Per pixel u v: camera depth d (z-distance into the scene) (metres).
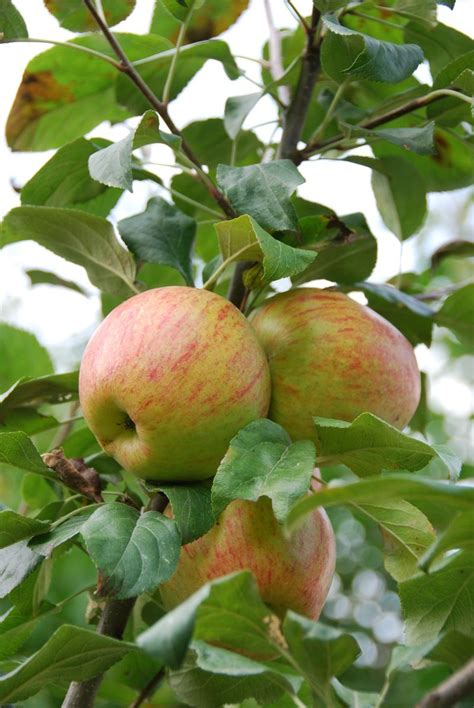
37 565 0.60
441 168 0.78
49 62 0.76
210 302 0.62
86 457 0.72
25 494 0.76
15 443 0.63
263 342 0.65
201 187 0.78
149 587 0.56
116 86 0.77
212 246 0.83
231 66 0.77
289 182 0.63
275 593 0.61
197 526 0.59
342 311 0.65
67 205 0.75
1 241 0.70
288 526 0.50
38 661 0.56
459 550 0.56
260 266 0.66
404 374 0.66
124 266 0.71
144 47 0.76
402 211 0.78
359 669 0.95
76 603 0.92
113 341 0.60
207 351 0.60
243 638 0.55
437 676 0.87
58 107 0.78
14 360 0.85
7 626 0.65
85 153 0.71
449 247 0.79
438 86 0.69
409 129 0.69
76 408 0.79
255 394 0.61
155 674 0.71
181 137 0.66
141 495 0.76
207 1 0.75
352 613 1.04
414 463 0.59
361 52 0.64
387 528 0.63
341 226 0.69
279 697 0.63
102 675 0.61
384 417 0.65
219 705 0.63
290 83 0.74
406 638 0.58
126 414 0.61
